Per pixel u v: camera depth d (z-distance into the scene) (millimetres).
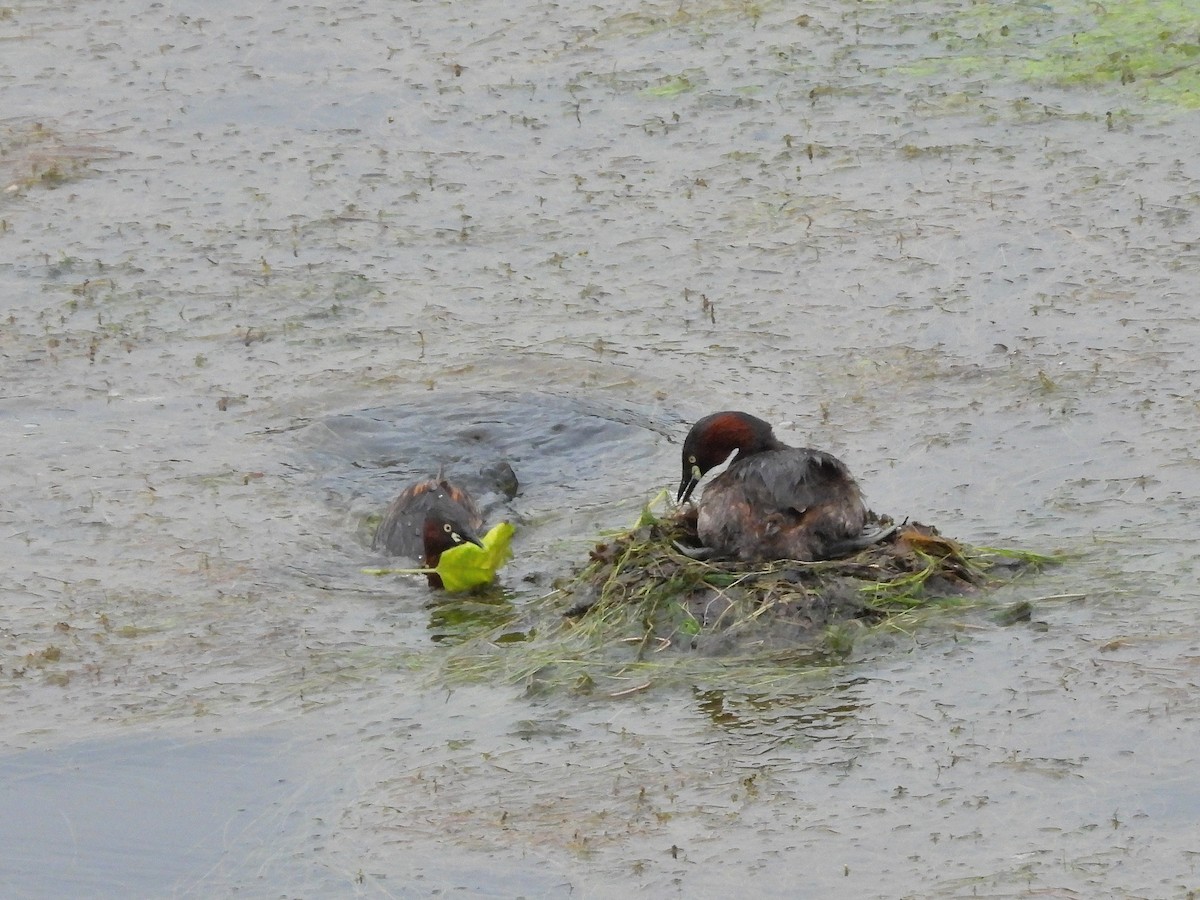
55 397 16641
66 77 24531
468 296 18359
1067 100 21594
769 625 11578
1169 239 18094
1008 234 18531
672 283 18281
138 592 13109
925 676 10984
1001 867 9047
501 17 25688
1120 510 13250
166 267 19344
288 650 12141
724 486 12430
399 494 14180
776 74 22969
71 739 11039
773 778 10008
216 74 24359
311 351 17391
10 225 20531
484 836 9695
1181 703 10375
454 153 21703
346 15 26219
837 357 16469
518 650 11836
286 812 10094
